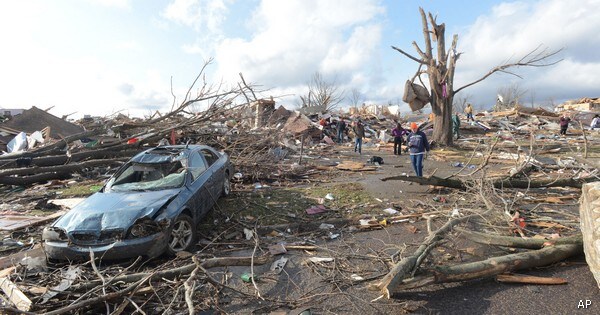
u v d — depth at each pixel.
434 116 18.28
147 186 5.70
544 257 4.29
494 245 5.03
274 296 3.95
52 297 3.76
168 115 12.85
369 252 5.09
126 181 6.02
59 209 7.61
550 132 25.33
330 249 5.23
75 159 11.11
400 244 5.35
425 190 8.60
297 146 17.73
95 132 13.52
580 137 22.22
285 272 4.52
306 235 5.95
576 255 4.62
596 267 3.76
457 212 6.40
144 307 3.76
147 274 4.09
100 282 4.00
